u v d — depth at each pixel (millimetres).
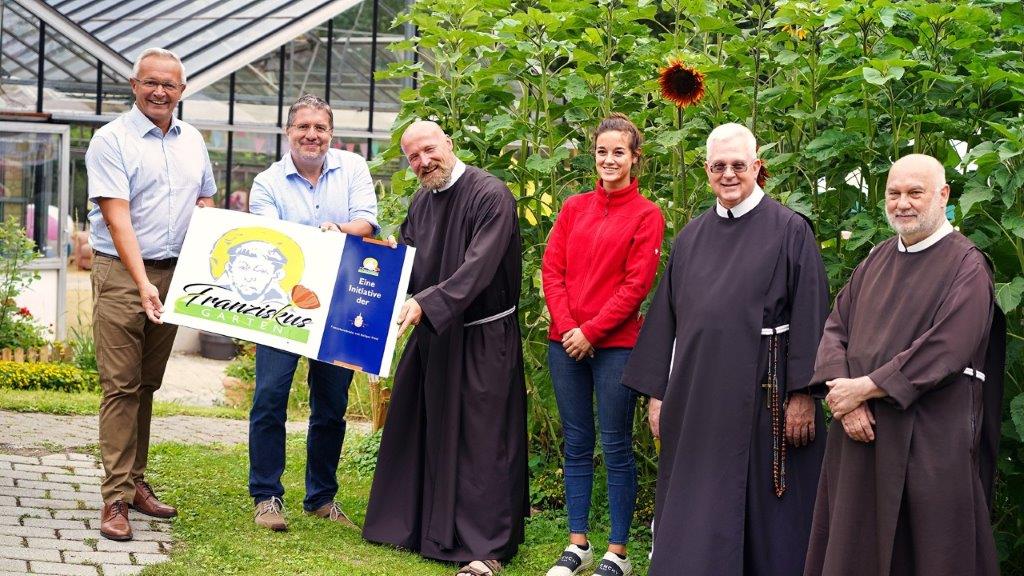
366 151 12250
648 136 5344
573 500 4578
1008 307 4004
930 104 4461
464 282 4445
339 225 4887
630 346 4418
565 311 4500
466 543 4570
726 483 4008
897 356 3510
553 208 5398
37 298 10969
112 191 4477
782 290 4051
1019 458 4348
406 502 4762
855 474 3609
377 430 6801
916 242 3654
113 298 4531
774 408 4031
